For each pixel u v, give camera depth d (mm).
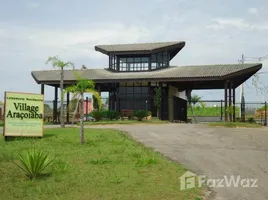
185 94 46625
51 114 39750
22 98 17438
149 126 25594
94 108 34438
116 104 36250
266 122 34469
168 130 21719
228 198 8109
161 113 35031
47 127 25328
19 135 17188
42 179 9273
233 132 20734
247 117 39562
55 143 15383
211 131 21281
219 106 45250
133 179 9305
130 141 16250
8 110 17141
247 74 34031
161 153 13336
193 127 24422
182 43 37250
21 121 17312
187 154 13188
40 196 7961
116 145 14820
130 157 12117
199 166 11211
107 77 33812
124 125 27484
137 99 35969
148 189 8484
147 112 31891
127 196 7977
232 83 36938
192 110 45938
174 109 37781
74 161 11469
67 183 8891
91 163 11180
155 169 10414
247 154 13250
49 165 10625
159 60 36531
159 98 34281
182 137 18062
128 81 33094
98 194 8094
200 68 34719
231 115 31984
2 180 9133
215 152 13641
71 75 35312
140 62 36438
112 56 37219
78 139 16422
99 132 19719
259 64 32719
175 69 35812
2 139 17281
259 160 12172
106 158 11836
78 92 16797
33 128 17453
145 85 35906
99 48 37031
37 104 17734
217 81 35219
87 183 8906
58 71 37375
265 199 8070
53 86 36750
